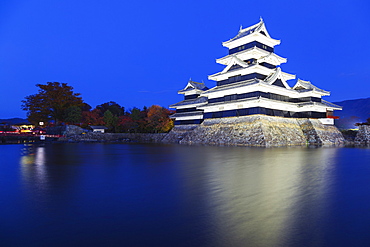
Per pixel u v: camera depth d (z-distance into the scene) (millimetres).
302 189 8820
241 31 53875
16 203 7141
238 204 6992
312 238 4758
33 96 67312
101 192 8422
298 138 43562
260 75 46281
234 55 49469
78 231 5078
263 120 41344
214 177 11133
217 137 45219
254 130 40031
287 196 7863
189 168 13945
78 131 66250
